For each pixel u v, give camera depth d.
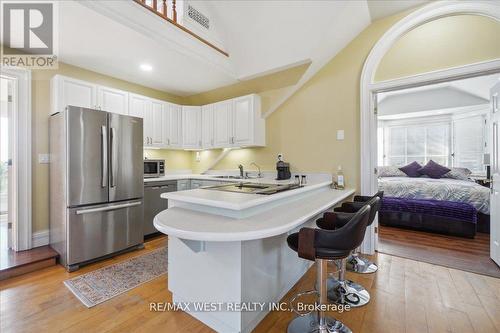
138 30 2.38
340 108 3.06
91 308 1.82
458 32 2.40
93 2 2.04
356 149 2.95
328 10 2.56
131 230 2.95
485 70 2.26
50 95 2.94
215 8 3.16
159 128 3.95
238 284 1.47
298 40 2.95
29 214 2.76
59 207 2.61
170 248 1.90
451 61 2.42
